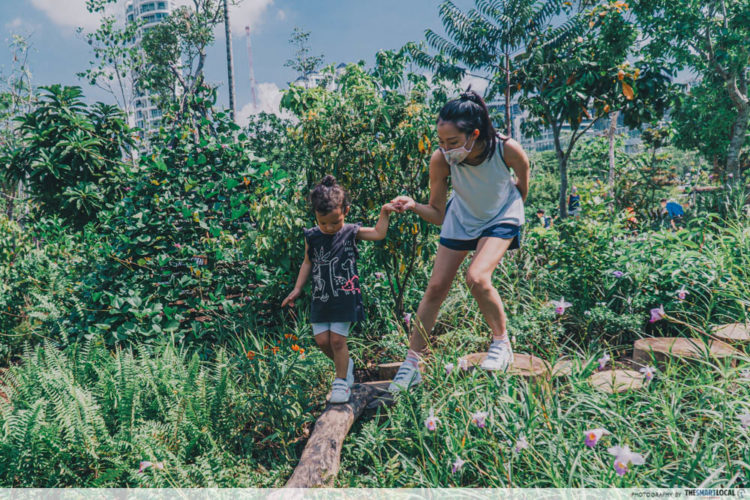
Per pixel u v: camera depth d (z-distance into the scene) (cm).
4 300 487
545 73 1072
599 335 354
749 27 1135
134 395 272
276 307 424
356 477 217
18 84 1464
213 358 371
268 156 1703
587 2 1076
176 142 455
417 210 276
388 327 395
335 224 270
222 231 413
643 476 187
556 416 219
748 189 584
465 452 207
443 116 230
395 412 249
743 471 188
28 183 775
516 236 258
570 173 1991
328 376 317
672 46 1205
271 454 264
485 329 363
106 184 694
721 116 1476
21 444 235
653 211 893
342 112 388
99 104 796
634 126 1045
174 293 402
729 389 235
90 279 421
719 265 357
